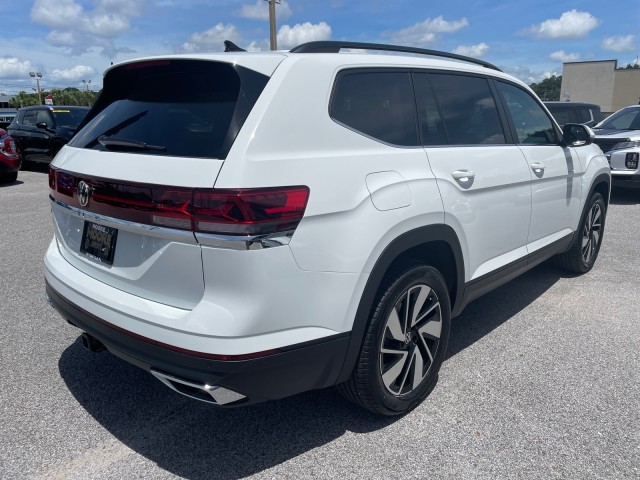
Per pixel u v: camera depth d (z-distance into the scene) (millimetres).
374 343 2604
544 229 4203
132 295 2467
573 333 3965
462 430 2781
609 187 5379
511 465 2510
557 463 2521
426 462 2541
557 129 4449
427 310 2949
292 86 2363
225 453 2625
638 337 3883
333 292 2365
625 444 2658
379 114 2773
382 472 2479
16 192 10664
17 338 3852
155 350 2266
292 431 2799
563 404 3012
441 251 3115
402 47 3135
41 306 4461
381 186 2553
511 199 3602
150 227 2270
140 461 2561
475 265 3344
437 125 3135
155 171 2279
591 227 5211
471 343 3814
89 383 3252
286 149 2273
